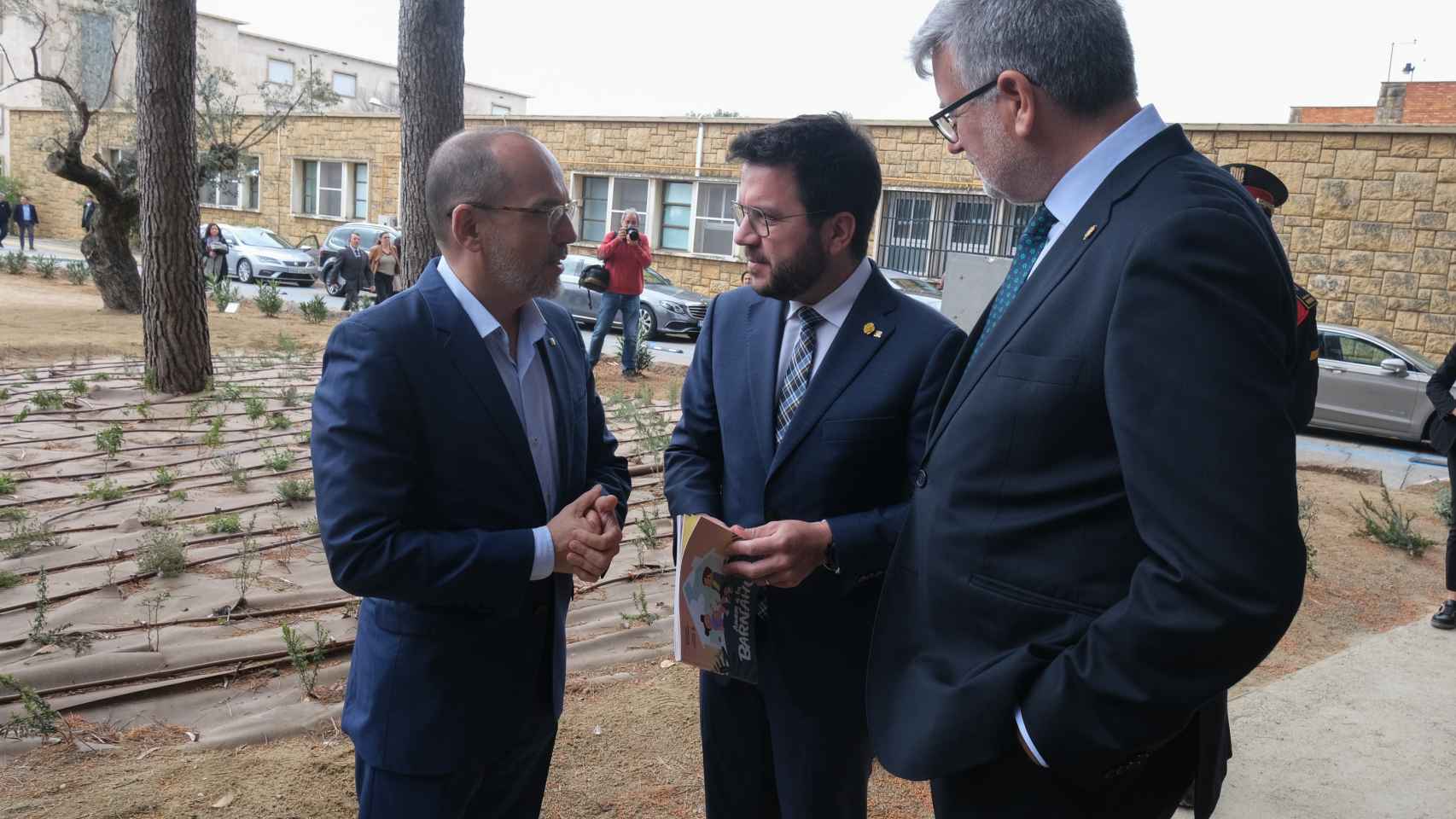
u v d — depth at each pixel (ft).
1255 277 4.35
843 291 7.12
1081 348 4.70
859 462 6.97
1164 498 4.17
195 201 31.19
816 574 7.00
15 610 13.78
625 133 82.64
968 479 5.10
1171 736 4.49
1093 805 5.02
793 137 6.68
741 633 6.82
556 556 6.19
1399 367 40.40
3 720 10.85
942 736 4.99
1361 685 13.94
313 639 13.20
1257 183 13.26
